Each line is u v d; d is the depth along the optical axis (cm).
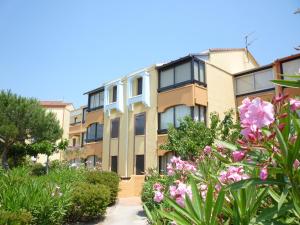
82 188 1197
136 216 1247
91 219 1190
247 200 276
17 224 682
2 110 2112
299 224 244
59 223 959
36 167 2334
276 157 229
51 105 4184
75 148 2819
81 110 4234
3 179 1095
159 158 2027
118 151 2373
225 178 320
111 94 2595
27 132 2239
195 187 300
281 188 252
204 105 1945
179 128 1570
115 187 1647
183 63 2012
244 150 246
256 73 2133
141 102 2228
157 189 494
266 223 239
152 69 2212
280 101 252
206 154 570
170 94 2027
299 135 217
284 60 1881
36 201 848
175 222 294
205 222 267
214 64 2128
